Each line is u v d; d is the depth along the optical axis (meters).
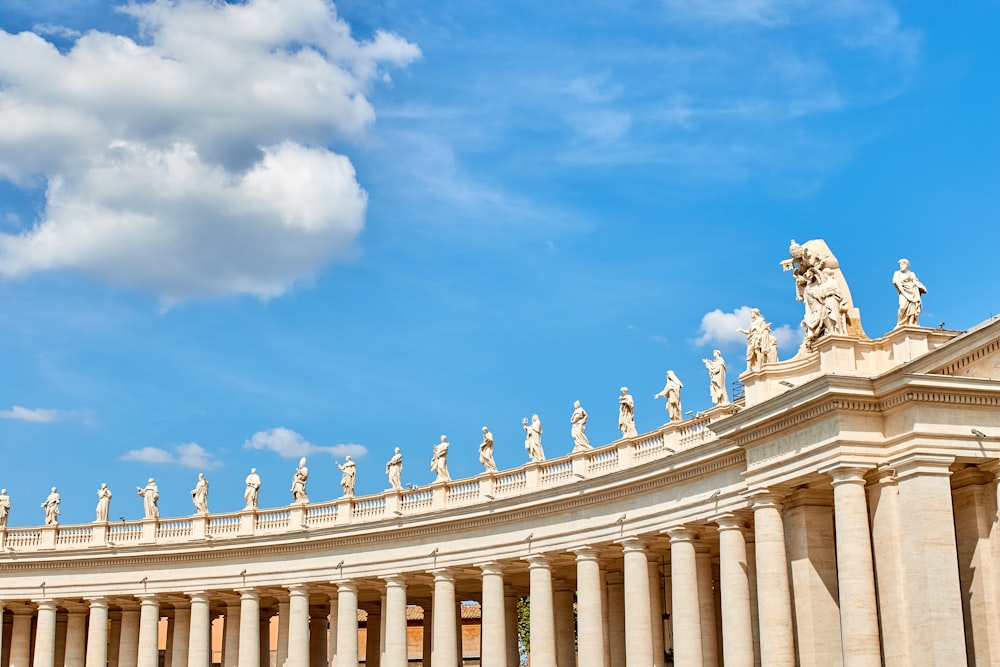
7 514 90.62
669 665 67.75
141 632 84.00
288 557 80.69
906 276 51.19
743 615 55.97
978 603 49.28
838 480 49.22
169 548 83.69
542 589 67.75
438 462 76.06
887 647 48.28
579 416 68.69
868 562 48.47
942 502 47.81
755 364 55.53
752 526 58.09
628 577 62.78
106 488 88.81
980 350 49.12
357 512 79.56
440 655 72.38
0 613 88.00
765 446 53.47
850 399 49.28
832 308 51.88
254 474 84.25
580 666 64.50
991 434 48.94
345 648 76.81
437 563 73.50
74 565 86.56
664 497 61.25
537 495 67.81
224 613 94.94
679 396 63.69
